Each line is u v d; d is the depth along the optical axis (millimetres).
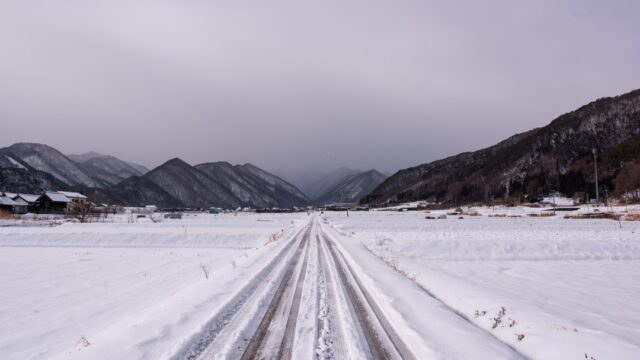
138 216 89188
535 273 17797
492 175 189500
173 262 20000
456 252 24016
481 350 5758
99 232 35469
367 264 15281
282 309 8328
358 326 7070
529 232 37094
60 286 13391
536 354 5996
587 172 134500
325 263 15938
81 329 8180
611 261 22188
